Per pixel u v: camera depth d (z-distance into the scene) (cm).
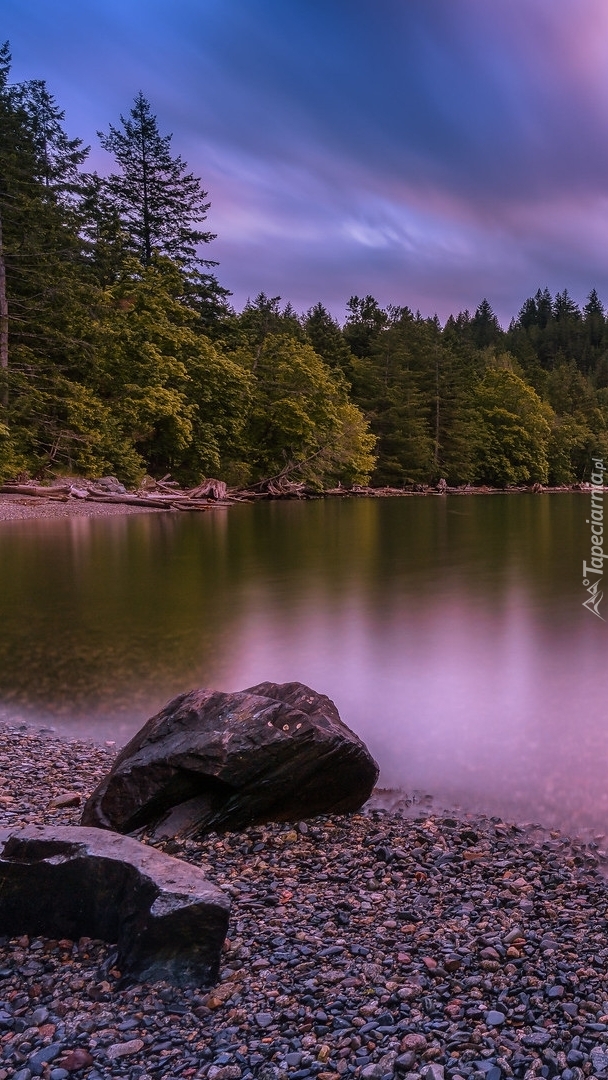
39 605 1445
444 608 1427
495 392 9369
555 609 1417
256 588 1645
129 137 6028
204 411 4834
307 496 5775
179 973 358
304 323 10062
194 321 5859
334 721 615
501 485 9044
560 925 414
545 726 779
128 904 382
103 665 1022
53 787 629
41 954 385
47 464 3841
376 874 484
